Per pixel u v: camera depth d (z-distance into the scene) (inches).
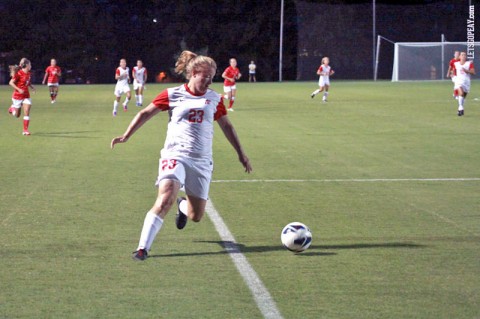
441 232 679.7
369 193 891.4
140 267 559.5
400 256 591.5
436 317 446.9
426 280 524.1
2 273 544.1
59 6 4852.4
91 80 4918.8
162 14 4987.7
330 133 1635.1
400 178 1007.0
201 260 580.1
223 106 601.6
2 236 661.9
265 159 1208.2
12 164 1148.5
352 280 524.7
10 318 446.6
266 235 667.4
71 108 2495.1
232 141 609.9
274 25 5123.0
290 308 463.5
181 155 582.6
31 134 1624.0
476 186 941.2
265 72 5162.4
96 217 745.0
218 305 469.7
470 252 605.0
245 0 5093.5
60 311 458.9
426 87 3816.4
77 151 1312.7
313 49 5157.5
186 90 589.6
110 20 4906.5
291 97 3093.0
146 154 1269.7
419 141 1470.2
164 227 701.9
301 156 1245.1
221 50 5123.0
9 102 2844.5
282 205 813.2
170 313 454.9
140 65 2610.7
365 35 5147.6
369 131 1674.5
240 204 818.8
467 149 1336.1
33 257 589.6
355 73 5172.2
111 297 486.6
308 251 609.3
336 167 1115.3
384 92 3383.4
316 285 512.4
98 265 565.0
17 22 4793.3
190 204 608.1
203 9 5044.3
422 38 5196.9
